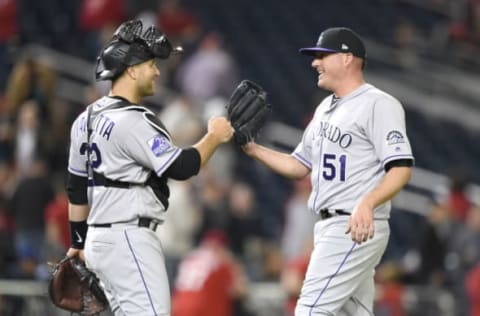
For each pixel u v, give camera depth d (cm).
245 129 2567
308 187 4675
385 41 7881
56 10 6500
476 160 6888
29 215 4300
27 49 6044
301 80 7069
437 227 4644
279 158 2605
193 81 5731
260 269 4625
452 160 6812
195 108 5422
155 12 6022
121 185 2364
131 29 2400
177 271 4362
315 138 2519
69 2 6500
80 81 5953
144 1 6019
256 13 7650
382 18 8150
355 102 2473
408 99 7325
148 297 2345
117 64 2392
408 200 5919
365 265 2462
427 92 7450
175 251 4381
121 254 2352
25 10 6462
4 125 4703
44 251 4131
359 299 2562
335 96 2517
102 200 2370
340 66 2494
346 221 2458
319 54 2520
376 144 2436
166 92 5888
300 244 4644
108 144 2358
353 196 2456
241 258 4616
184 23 6147
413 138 6919
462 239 4647
